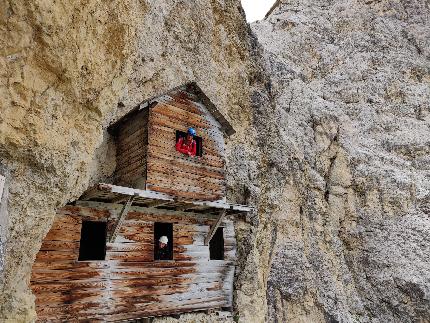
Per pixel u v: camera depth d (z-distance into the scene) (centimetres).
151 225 1248
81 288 1045
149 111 1235
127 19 796
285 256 2398
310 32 4459
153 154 1208
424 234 2781
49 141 657
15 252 638
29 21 560
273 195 2075
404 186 3041
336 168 3103
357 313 2533
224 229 1476
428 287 2509
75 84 693
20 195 627
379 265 2722
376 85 3875
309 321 2283
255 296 1606
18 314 638
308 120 3238
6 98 561
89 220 1107
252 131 2041
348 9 4816
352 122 3547
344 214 2947
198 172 1318
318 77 4078
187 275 1294
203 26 1966
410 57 4262
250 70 2247
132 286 1148
